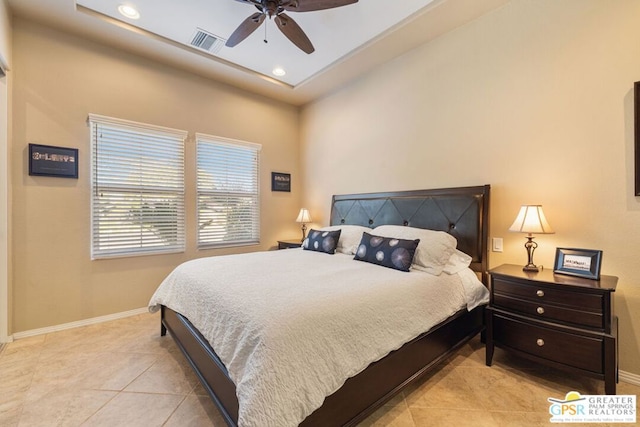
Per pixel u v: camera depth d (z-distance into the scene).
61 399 1.75
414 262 2.27
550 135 2.23
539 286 1.90
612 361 1.64
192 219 3.61
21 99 2.55
